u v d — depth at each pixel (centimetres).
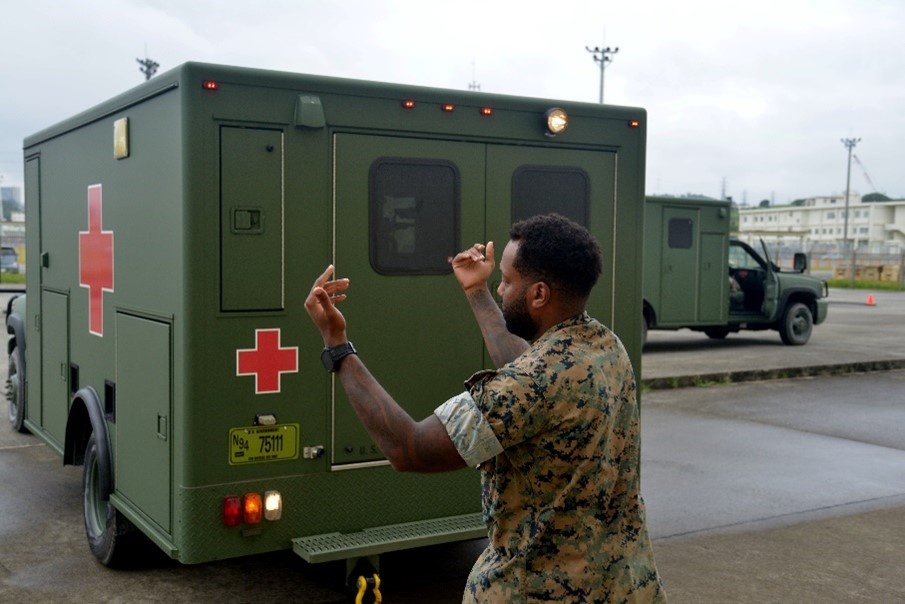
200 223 371
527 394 198
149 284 411
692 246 1407
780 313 1510
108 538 471
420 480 424
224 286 378
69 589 456
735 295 1524
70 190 540
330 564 498
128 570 483
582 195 461
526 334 220
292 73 387
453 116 425
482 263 275
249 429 386
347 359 219
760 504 635
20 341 753
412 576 485
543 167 450
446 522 426
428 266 425
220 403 379
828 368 1245
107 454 468
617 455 210
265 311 386
